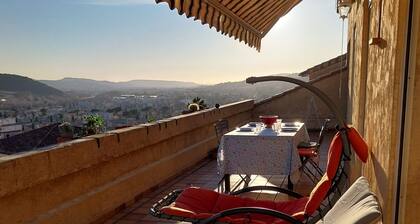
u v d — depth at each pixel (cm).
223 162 502
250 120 1151
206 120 752
